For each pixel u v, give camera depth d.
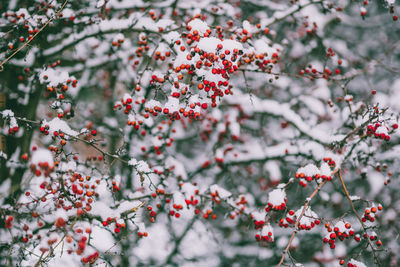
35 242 3.93
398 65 7.21
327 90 6.02
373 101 5.02
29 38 4.06
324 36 6.09
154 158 5.66
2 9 4.86
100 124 6.15
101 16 4.59
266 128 7.03
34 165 3.02
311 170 3.76
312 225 3.67
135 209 4.02
